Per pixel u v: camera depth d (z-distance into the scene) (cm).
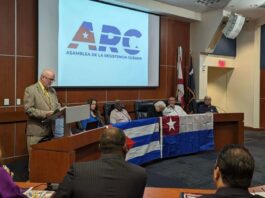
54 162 289
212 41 795
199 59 818
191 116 552
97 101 616
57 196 151
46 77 366
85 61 589
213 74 1002
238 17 736
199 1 693
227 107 988
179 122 536
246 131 904
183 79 800
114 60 641
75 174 151
